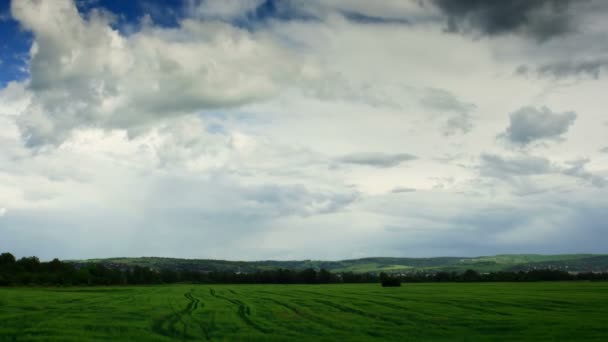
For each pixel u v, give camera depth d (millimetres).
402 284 155250
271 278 199375
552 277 187625
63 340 33656
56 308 57375
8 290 108688
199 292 100688
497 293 87875
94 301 69500
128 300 72188
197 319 46469
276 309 57219
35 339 34000
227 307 59875
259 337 35844
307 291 104000
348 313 52500
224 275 195875
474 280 192375
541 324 42344
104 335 36062
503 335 37031
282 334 37531
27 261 166000
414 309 56594
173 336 36344
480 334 37750
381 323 43938
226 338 35406
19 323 42500
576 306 59469
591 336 35875
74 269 172750
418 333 38281
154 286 148125
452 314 50719
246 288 126312
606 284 130750
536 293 86688
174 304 64312
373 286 141125
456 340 34906
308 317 48656
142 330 38625
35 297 78312
